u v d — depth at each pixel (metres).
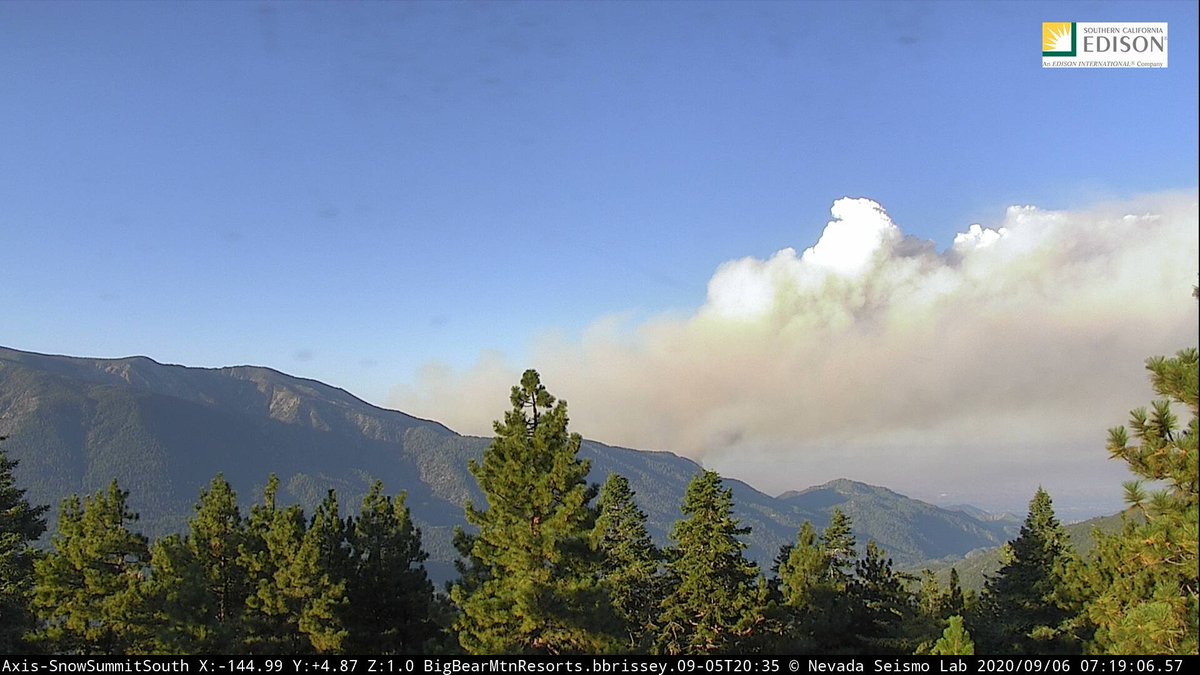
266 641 34.91
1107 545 43.22
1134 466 19.58
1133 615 20.83
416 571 39.75
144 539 37.59
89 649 33.94
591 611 31.78
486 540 33.53
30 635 34.09
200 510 39.03
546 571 31.47
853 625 51.12
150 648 31.91
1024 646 46.09
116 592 33.50
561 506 32.66
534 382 34.75
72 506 36.56
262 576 36.94
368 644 36.78
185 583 33.03
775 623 47.53
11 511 53.09
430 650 34.78
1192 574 19.55
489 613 31.20
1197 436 18.19
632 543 51.31
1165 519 19.52
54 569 34.22
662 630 48.16
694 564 47.12
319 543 36.06
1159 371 18.58
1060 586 47.66
